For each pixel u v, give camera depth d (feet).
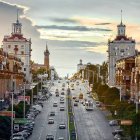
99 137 455.63
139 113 382.42
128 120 383.45
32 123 522.47
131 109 459.32
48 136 435.94
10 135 403.75
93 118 603.26
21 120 429.38
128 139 413.18
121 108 491.72
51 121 554.46
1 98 643.04
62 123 536.01
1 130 383.04
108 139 442.50
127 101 562.66
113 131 478.18
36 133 483.51
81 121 576.61
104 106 651.66
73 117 609.01
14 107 503.61
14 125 425.69
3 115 393.70
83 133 483.51
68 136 461.78
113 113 566.36
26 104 590.14
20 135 419.33
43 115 629.92
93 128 518.78
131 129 383.65
